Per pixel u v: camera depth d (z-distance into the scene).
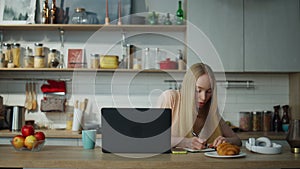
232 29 4.46
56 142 4.24
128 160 2.14
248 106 4.86
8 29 4.80
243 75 4.86
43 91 4.75
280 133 4.48
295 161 2.16
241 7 4.48
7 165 2.15
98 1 4.72
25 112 4.82
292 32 4.50
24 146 2.48
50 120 4.82
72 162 2.13
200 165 2.11
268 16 4.49
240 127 4.75
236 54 4.45
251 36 4.47
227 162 2.10
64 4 4.76
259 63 4.47
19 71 4.81
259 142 2.52
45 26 4.55
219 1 4.47
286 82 4.89
